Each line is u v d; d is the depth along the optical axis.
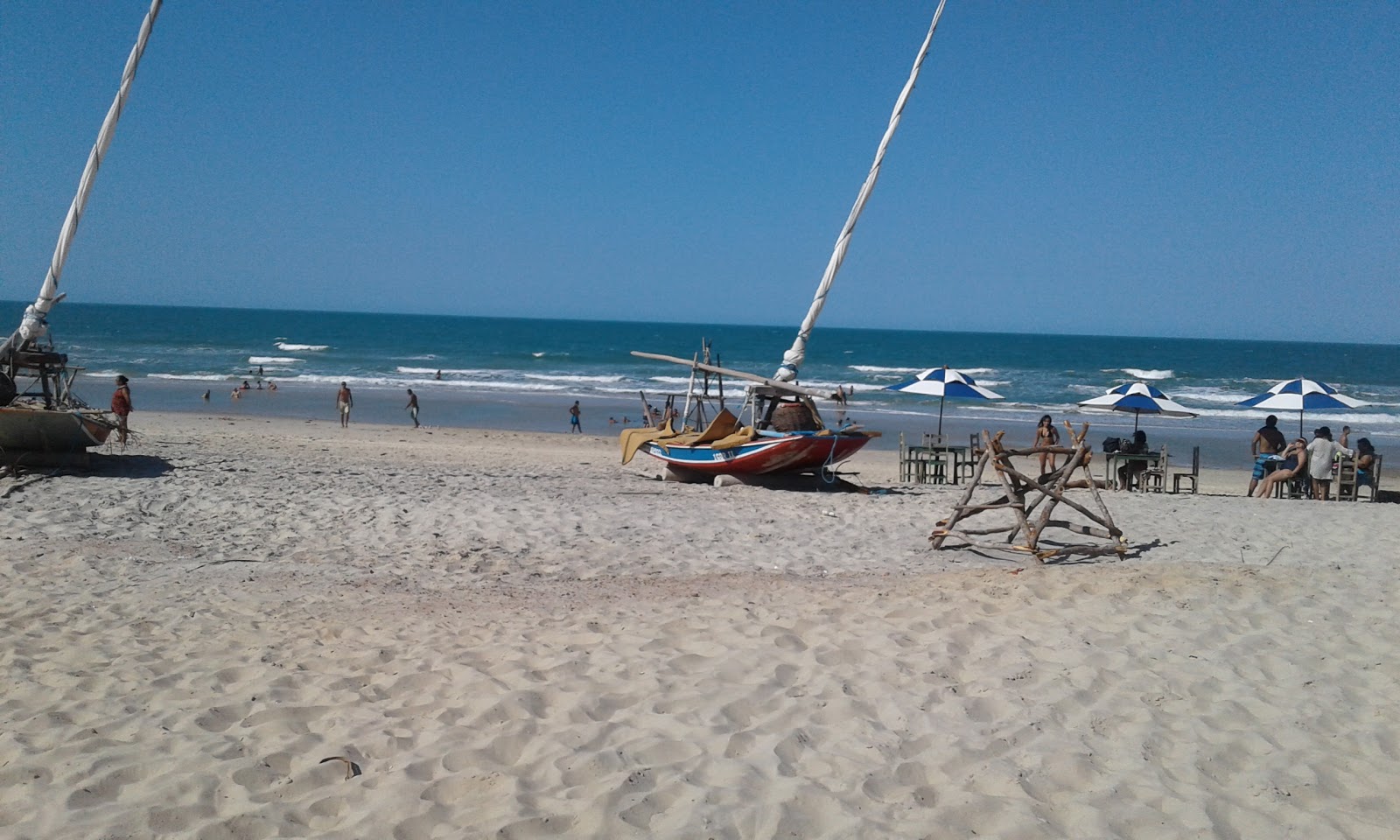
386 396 43.09
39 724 4.92
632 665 5.84
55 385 14.27
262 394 42.00
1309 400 17.66
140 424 27.25
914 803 4.14
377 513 11.45
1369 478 16.34
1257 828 3.94
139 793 4.20
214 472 14.25
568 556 9.59
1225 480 22.66
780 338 147.50
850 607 7.14
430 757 4.57
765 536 10.87
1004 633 6.45
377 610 7.30
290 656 6.11
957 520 10.01
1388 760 4.57
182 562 8.91
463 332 133.12
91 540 9.65
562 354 81.56
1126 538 10.69
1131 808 4.09
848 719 5.03
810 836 3.86
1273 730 4.92
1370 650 6.14
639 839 3.81
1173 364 91.44
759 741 4.75
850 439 15.25
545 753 4.59
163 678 5.64
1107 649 6.08
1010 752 4.63
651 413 20.09
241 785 4.29
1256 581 7.75
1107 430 36.03
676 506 12.83
